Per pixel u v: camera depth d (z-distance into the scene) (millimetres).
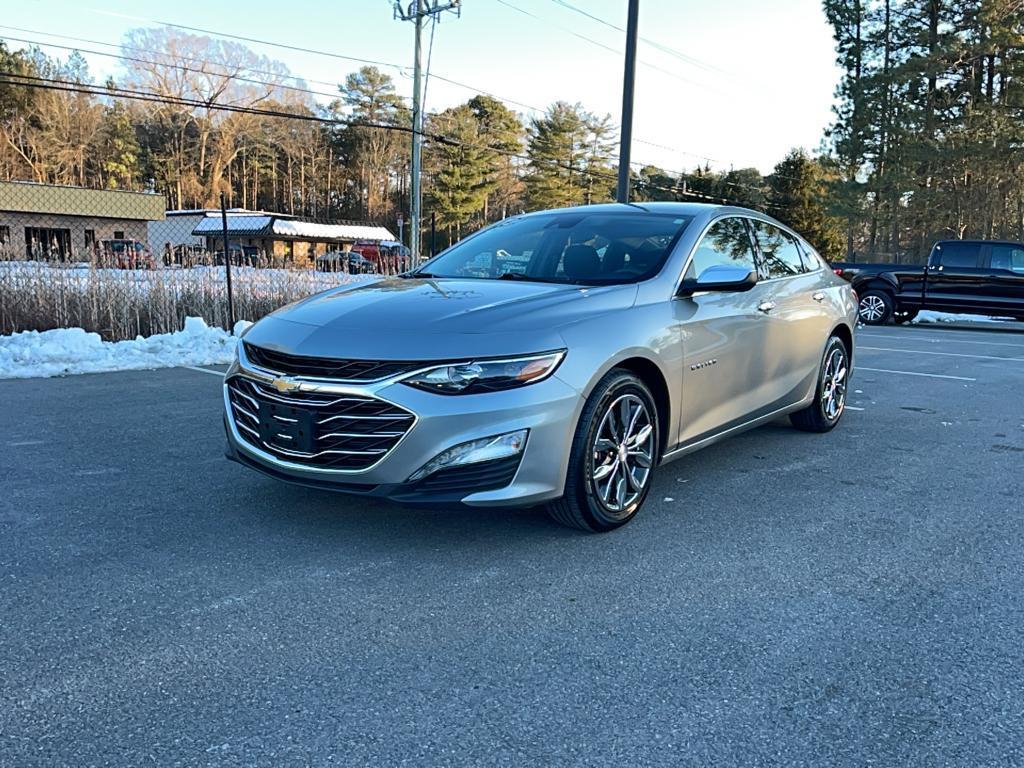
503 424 3037
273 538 3414
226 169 79625
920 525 3787
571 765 1950
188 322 9867
